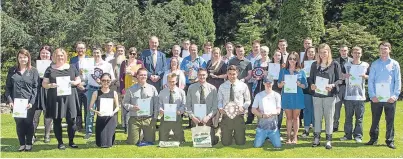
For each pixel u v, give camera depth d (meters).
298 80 8.72
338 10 21.50
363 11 17.78
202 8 20.95
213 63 10.05
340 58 9.43
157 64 10.06
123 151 8.25
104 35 17.84
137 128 8.87
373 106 8.58
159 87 10.11
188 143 9.02
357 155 7.90
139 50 19.06
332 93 8.38
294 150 8.33
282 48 9.98
